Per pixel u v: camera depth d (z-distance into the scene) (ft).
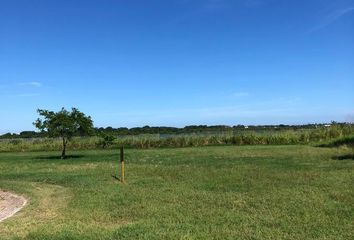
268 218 34.12
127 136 152.15
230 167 68.90
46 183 59.88
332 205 37.91
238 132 148.87
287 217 34.19
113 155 104.94
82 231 32.07
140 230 31.42
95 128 106.32
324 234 29.50
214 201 41.39
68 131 100.58
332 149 99.19
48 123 99.76
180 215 36.06
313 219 33.40
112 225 34.24
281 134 140.46
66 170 75.15
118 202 42.55
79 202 43.29
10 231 32.94
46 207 42.14
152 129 230.48
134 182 56.39
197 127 227.20
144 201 42.55
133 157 97.04
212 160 83.20
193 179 56.54
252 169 64.54
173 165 76.23
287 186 48.06
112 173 67.05
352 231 30.07
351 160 73.41
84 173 68.33
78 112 102.78
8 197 52.03
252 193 44.70
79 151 128.06
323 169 61.87
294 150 99.96
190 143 140.26
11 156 115.65
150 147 138.72
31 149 144.66
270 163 72.90
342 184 48.24
